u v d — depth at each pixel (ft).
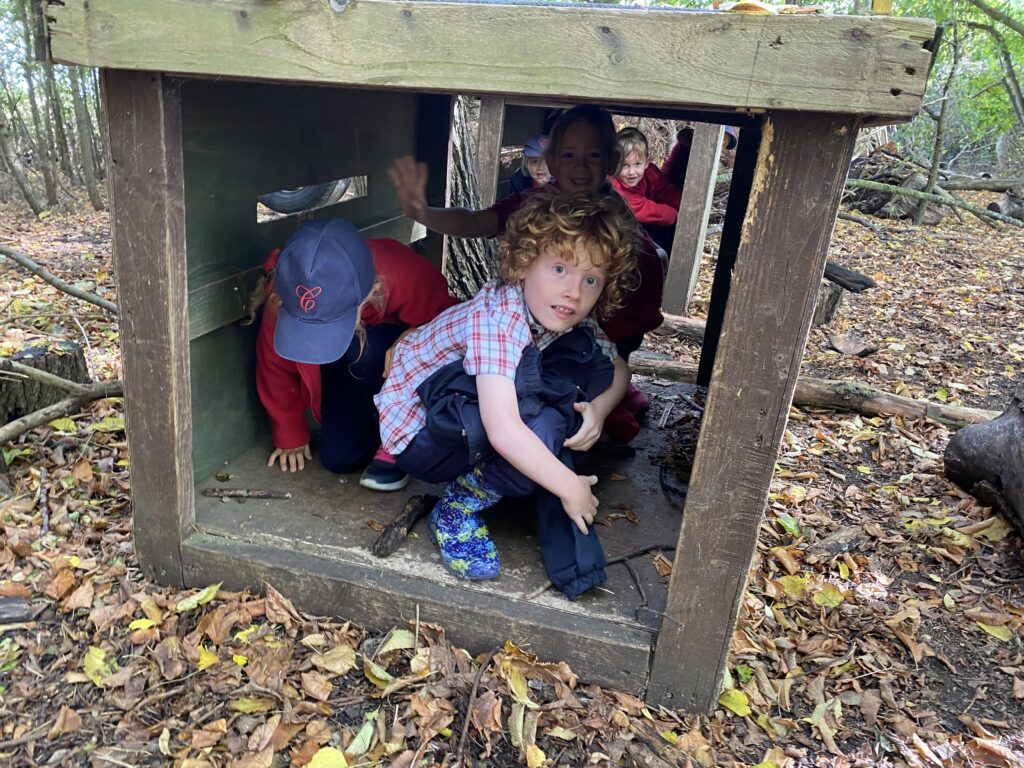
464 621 6.39
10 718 5.67
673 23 4.49
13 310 15.03
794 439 12.10
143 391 6.49
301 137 8.20
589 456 9.45
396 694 6.06
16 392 9.72
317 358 6.58
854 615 7.86
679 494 8.55
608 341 7.84
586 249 6.21
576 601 6.48
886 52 4.23
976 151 49.57
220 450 8.05
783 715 6.45
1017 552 9.15
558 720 5.93
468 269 14.76
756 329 5.06
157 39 5.30
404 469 7.20
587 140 8.60
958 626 7.84
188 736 5.57
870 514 10.00
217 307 7.25
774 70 4.41
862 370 15.78
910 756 6.07
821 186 4.69
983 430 10.23
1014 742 6.34
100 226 27.71
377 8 4.89
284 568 6.69
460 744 5.60
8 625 6.51
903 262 26.81
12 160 28.55
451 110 11.35
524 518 7.66
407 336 7.41
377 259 7.85
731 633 5.88
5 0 29.37
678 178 19.03
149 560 7.08
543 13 4.66
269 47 5.13
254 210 7.72
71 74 29.35
